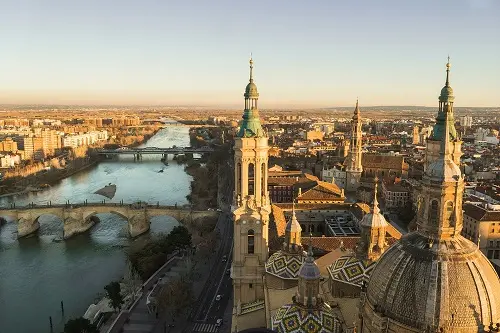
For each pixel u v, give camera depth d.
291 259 118.25
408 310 68.56
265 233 130.12
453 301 66.69
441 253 70.06
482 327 66.00
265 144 126.62
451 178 71.00
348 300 105.94
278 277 117.00
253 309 120.31
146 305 172.62
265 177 128.62
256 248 130.88
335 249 148.88
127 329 156.50
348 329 90.00
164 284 180.88
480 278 68.31
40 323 173.38
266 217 129.25
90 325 147.88
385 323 70.44
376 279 75.31
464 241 73.12
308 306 90.12
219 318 162.88
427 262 69.81
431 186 72.12
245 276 131.75
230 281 193.62
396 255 74.19
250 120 124.44
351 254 114.69
